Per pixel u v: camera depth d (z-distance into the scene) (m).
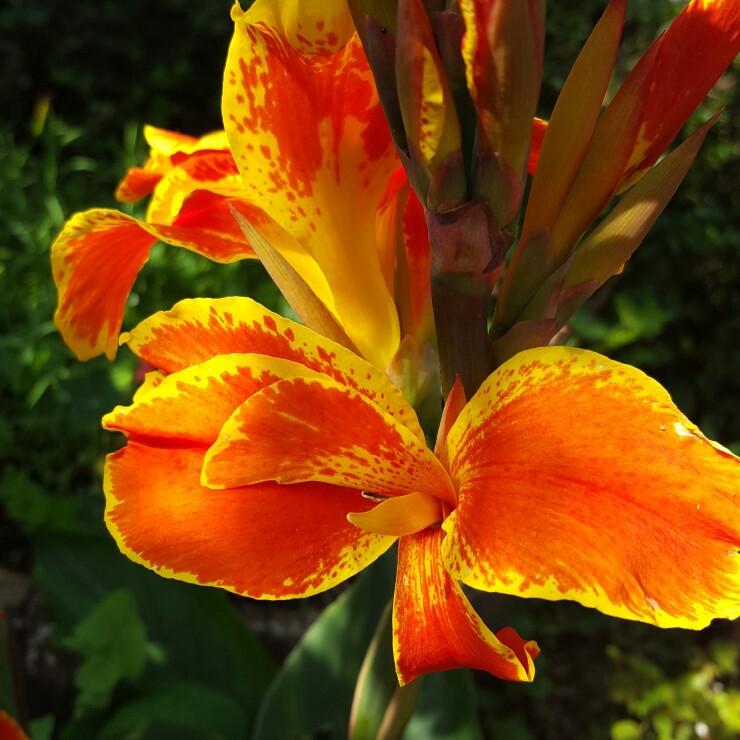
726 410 0.80
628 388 0.13
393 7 0.14
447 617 0.14
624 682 0.59
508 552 0.13
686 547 0.12
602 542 0.13
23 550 0.65
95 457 0.64
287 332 0.15
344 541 0.16
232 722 0.43
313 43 0.16
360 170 0.17
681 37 0.16
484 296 0.15
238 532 0.16
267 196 0.17
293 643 0.60
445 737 0.37
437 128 0.14
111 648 0.42
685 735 0.57
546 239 0.16
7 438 0.62
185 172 0.21
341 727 0.38
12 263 0.68
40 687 0.55
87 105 0.98
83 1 0.99
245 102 0.17
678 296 0.78
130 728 0.41
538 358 0.13
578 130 0.15
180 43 1.00
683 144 0.16
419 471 0.15
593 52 0.15
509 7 0.13
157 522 0.16
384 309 0.18
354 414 0.15
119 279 0.22
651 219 0.16
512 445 0.13
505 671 0.13
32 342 0.61
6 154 0.78
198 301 0.16
